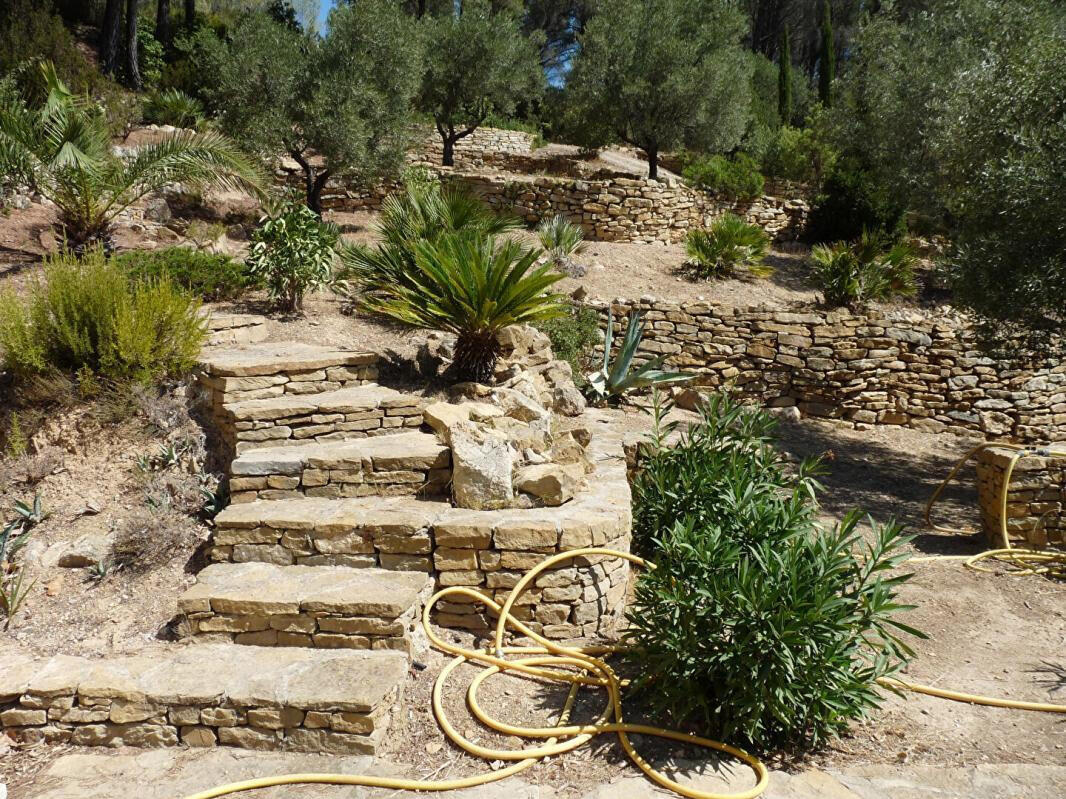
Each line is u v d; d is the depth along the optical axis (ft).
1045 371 34.65
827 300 37.93
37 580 15.11
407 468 16.16
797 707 11.34
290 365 18.97
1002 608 17.25
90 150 26.22
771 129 77.15
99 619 14.21
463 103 55.57
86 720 11.67
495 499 15.25
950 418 34.22
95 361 19.03
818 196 52.16
